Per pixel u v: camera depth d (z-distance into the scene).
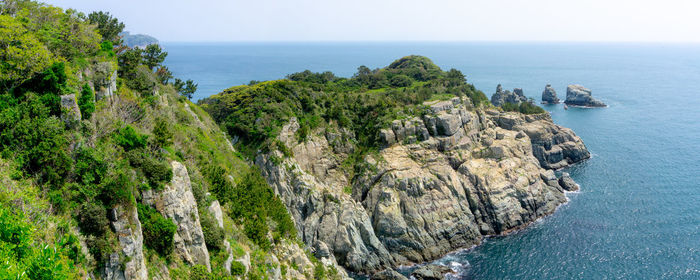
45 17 51.06
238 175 74.50
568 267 78.25
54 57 43.09
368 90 143.25
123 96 54.22
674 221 94.00
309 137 102.62
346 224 86.06
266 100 106.06
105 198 33.16
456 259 84.25
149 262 36.31
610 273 75.75
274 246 60.59
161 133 44.81
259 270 51.47
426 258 85.31
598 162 135.88
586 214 98.88
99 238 31.58
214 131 88.25
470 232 91.06
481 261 82.69
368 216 90.56
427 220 89.12
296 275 60.75
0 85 36.72
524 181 100.19
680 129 178.12
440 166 98.44
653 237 87.25
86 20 67.50
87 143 36.19
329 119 108.75
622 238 87.38
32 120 33.62
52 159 32.47
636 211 99.56
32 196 29.64
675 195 108.38
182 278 38.62
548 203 101.94
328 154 103.56
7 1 48.34
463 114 113.19
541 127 134.12
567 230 91.81
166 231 37.47
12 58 37.38
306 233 87.50
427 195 91.88
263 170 93.88
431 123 106.62
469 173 99.31
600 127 181.50
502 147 106.69
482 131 118.94
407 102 118.31
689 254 80.56
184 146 60.38
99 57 53.16
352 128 110.06
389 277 77.75
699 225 91.88
